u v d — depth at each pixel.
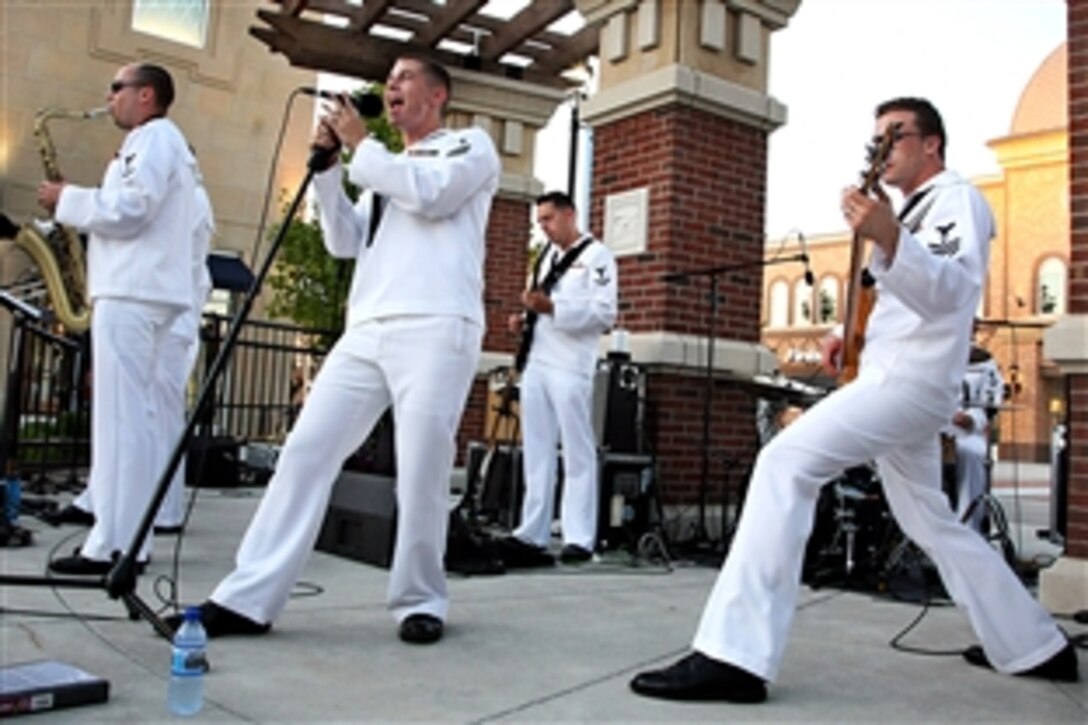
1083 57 4.21
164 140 3.67
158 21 13.25
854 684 2.70
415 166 2.87
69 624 2.84
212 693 2.29
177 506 4.93
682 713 2.33
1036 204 31.95
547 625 3.28
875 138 2.80
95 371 3.65
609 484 5.29
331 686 2.41
